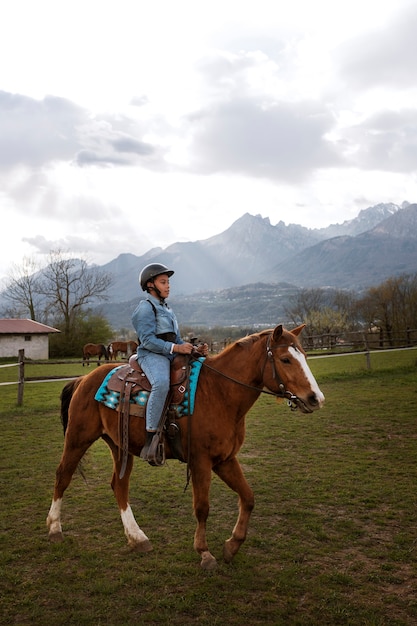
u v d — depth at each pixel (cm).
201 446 414
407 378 1572
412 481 611
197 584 378
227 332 9175
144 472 681
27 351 4841
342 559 413
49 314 5375
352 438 845
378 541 447
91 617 336
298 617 331
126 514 454
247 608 343
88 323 5212
